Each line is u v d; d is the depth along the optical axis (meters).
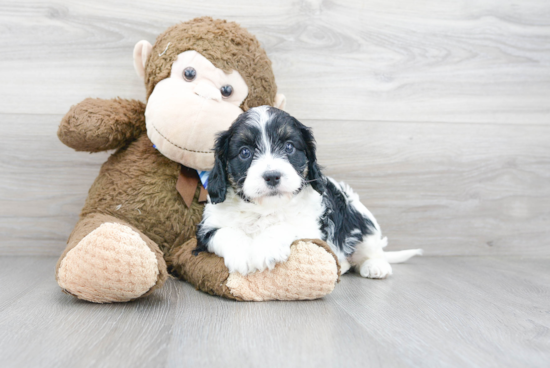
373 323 1.46
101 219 1.88
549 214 2.85
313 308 1.62
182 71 2.02
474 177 2.81
